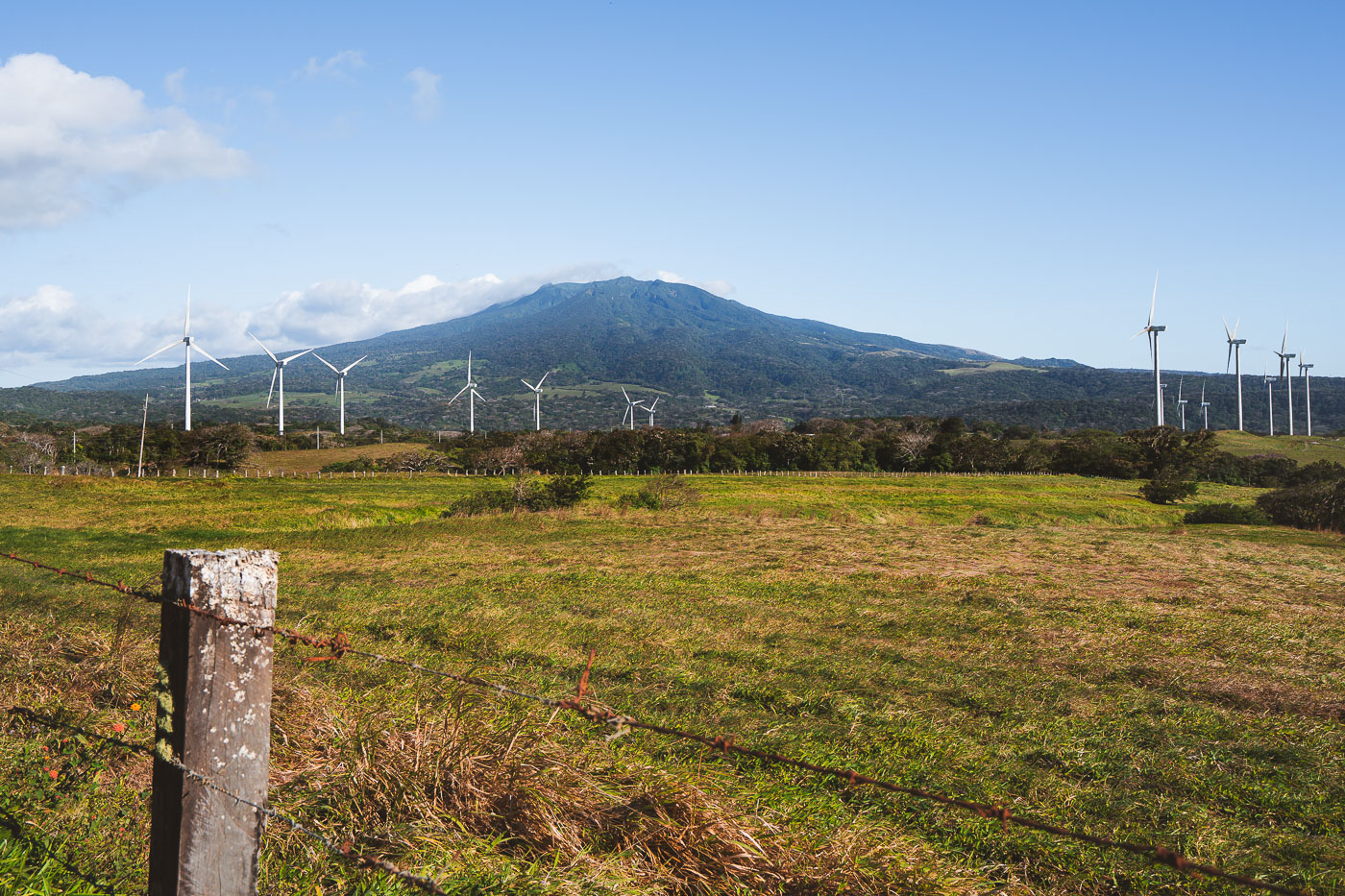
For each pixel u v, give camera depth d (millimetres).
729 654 13133
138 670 8211
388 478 86562
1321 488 53312
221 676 3027
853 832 5250
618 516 47938
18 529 34562
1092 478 103688
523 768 5348
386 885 4020
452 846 4543
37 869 4074
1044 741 8938
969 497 70750
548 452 112812
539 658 12320
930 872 4914
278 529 40094
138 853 4363
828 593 20344
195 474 97625
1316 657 13977
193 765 2971
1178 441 104250
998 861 5801
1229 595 21062
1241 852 6219
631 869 4562
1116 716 10070
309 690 6875
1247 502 72562
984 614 17656
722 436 123750
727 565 26422
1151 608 18750
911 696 10867
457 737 5648
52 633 9758
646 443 111250
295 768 5590
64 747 5719
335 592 19547
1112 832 6477
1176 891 5539
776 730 8750
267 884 4098
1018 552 31562
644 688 10773
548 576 23062
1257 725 9891
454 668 10992
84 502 51656
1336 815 7039
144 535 34625
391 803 5016
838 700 10273
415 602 17875
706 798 5238
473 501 50125
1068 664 13164
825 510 55062
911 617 17141
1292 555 32719
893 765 7723
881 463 118375
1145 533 43812
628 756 6164
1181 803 7180
